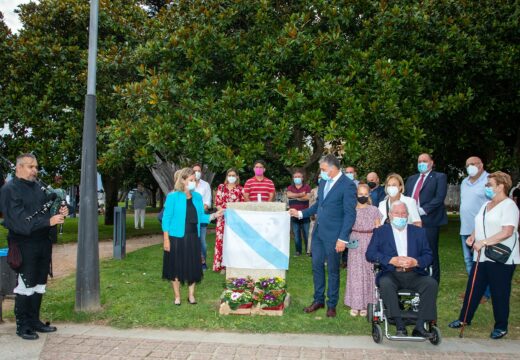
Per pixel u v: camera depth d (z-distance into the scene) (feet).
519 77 45.19
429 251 19.07
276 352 16.75
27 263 18.10
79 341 17.78
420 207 24.12
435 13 43.45
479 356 16.63
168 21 46.91
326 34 41.27
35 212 18.15
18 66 48.06
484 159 58.08
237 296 20.95
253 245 22.94
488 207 19.86
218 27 43.47
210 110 40.11
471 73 45.57
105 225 66.54
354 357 16.38
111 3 51.06
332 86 39.68
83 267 21.03
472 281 19.40
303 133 54.13
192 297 22.56
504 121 53.52
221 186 30.25
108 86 49.42
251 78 41.29
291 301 23.15
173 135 38.75
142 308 21.44
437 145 52.34
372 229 21.25
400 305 18.61
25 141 48.19
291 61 42.80
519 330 19.80
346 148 38.19
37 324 18.75
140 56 45.21
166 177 50.52
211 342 17.74
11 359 15.92
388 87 38.42
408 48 43.52
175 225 21.93
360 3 43.32
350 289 21.27
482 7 46.16
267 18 44.06
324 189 21.52
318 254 21.50
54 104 49.78
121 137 40.81
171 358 16.11
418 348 17.47
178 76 41.98
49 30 51.31
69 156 48.06
